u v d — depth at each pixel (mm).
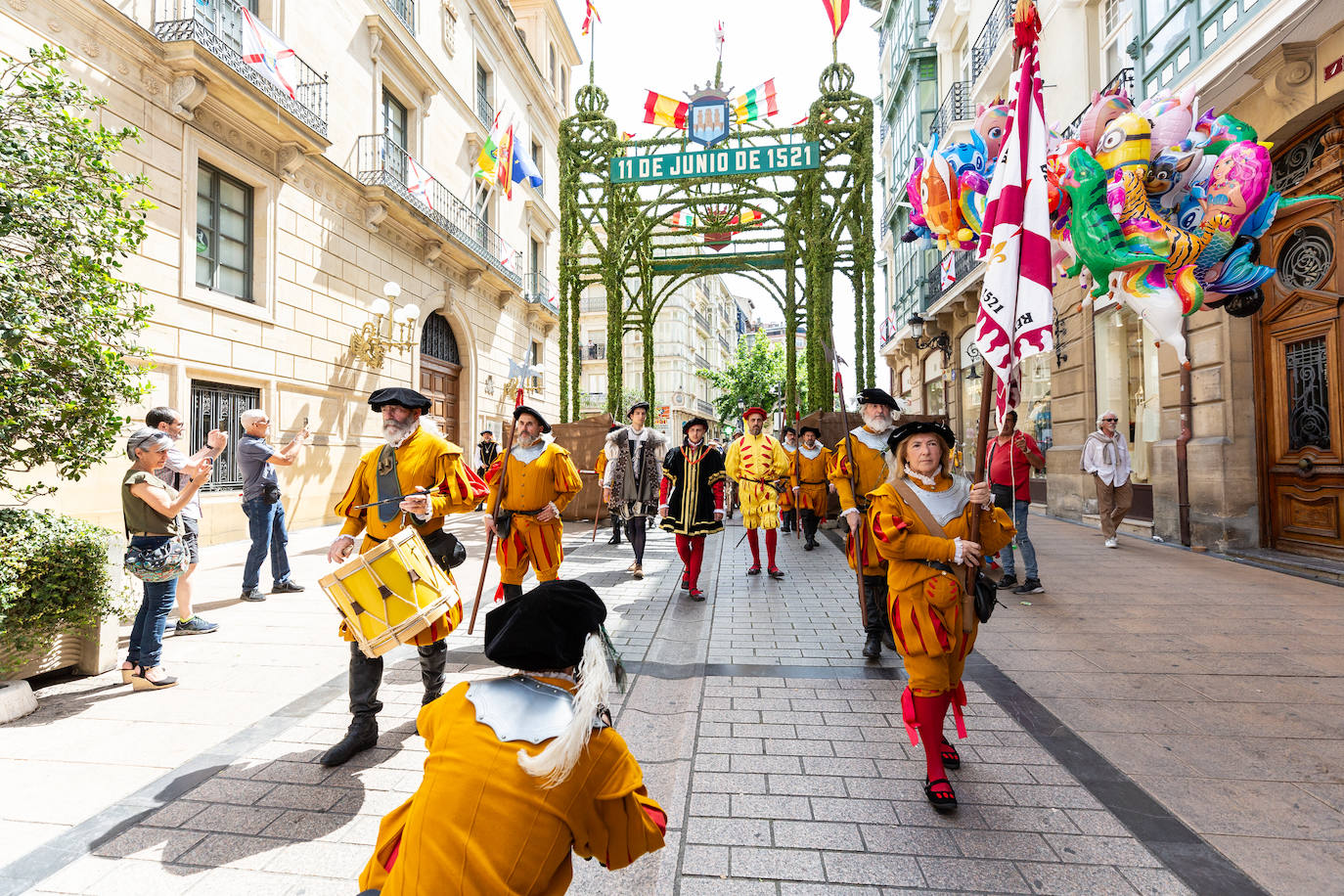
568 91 28016
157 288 8781
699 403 53156
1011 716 3396
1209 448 8133
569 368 13609
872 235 12258
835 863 2213
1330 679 3852
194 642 4777
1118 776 2773
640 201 13602
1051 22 12367
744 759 2979
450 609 3051
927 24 19797
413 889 1100
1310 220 7137
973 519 2740
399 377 14805
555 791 1179
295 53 11688
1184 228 4062
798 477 7789
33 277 3604
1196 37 7559
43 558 3691
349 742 2973
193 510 5008
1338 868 2133
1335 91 6355
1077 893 2031
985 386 2852
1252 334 7902
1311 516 7238
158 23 8883
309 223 11992
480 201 19219
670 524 6188
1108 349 10891
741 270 15281
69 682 3975
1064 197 4184
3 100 3756
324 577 2715
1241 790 2639
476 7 19156
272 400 10945
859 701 3684
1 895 2061
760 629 5184
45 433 3807
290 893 2086
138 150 8547
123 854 2277
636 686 4023
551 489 4695
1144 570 7113
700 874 2162
